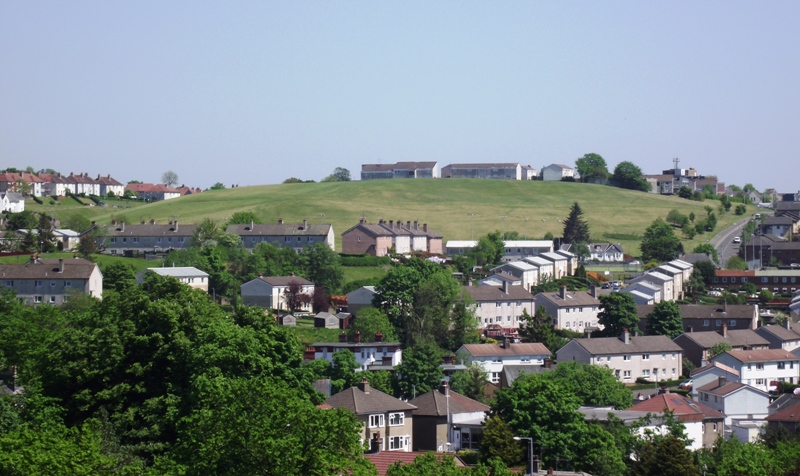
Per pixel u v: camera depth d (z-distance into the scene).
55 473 90.62
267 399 102.25
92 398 136.62
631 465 157.50
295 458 96.06
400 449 168.88
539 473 139.62
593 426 153.00
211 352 136.62
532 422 152.88
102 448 116.12
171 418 128.38
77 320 163.12
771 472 143.75
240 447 97.12
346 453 100.56
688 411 191.50
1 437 98.50
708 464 156.75
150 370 140.88
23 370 155.00
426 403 178.62
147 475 99.75
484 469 109.19
